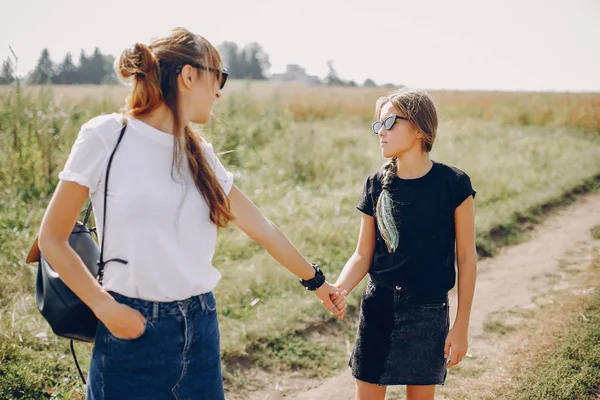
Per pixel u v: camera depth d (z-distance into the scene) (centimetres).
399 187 256
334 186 862
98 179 178
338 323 447
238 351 385
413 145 254
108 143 178
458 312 251
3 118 702
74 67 5688
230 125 1004
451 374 376
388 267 257
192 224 188
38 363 339
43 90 783
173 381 189
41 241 173
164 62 185
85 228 201
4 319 376
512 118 1867
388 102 258
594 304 464
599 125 1658
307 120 1827
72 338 196
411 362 253
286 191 808
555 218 766
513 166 1002
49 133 715
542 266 586
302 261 234
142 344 183
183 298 189
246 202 220
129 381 185
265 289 484
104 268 185
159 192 180
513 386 352
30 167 693
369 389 265
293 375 378
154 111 187
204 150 202
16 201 630
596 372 352
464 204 250
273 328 420
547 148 1205
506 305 489
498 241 668
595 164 1066
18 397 312
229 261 542
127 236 179
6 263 473
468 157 1044
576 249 636
